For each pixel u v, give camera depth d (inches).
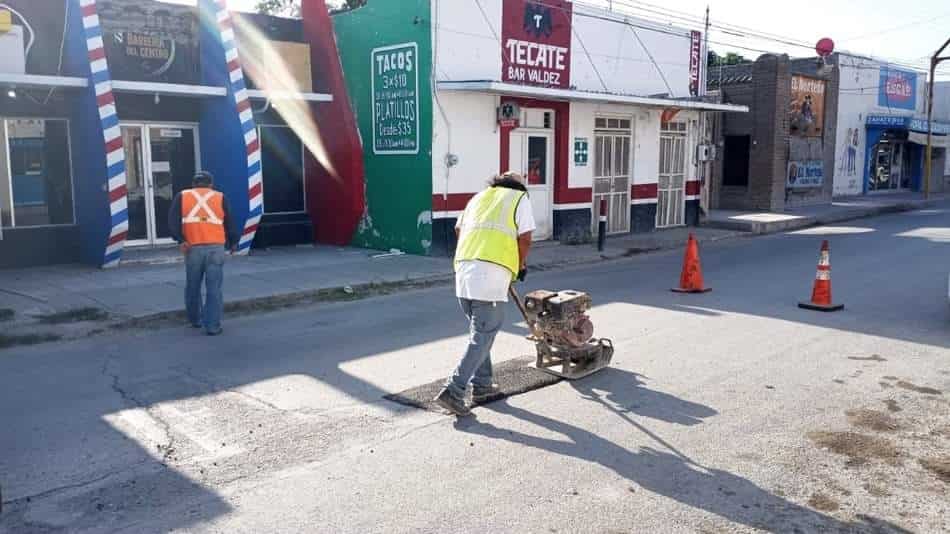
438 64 536.4
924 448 209.2
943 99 1461.6
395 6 549.3
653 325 354.6
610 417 232.5
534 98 598.2
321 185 605.3
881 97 1274.6
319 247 600.7
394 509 173.2
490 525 165.8
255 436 217.3
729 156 994.7
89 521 167.9
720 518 169.5
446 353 306.5
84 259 504.7
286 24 589.3
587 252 605.9
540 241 642.8
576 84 647.1
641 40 709.3
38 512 172.1
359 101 589.6
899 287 449.4
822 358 297.4
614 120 692.7
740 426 225.0
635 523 166.9
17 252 486.3
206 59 526.3
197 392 257.1
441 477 190.1
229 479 189.3
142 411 238.5
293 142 609.6
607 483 186.7
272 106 580.4
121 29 502.6
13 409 240.7
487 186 248.8
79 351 313.1
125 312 369.7
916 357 299.0
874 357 299.1
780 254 609.6
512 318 373.4
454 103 549.3
